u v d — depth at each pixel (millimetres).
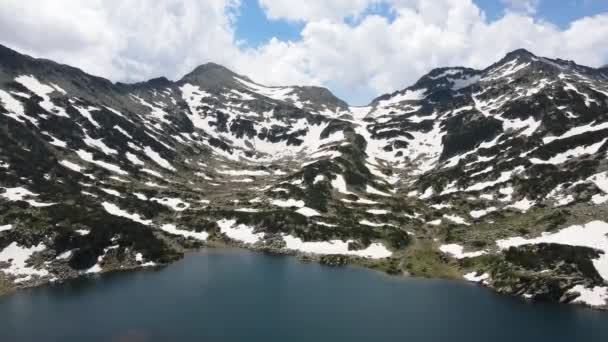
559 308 101438
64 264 118000
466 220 162750
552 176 166750
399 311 98562
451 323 91938
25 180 156750
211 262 135500
